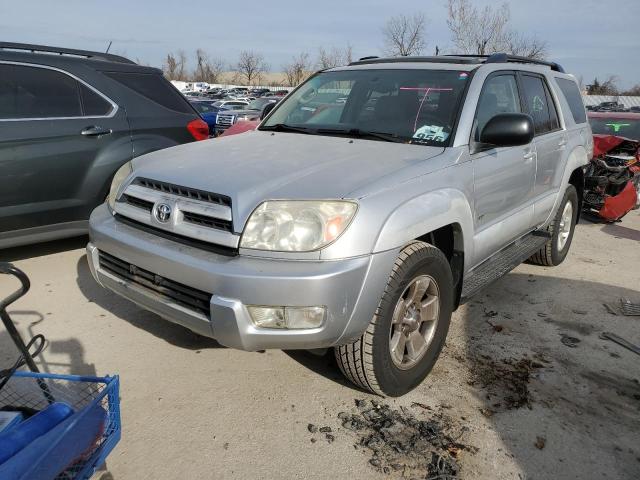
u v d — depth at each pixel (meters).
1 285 4.22
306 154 3.02
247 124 8.81
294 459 2.44
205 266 2.41
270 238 2.39
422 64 3.88
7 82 4.32
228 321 2.36
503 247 4.07
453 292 3.14
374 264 2.44
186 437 2.55
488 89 3.65
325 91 4.02
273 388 2.97
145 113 5.06
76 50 4.91
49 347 3.31
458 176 3.07
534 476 2.40
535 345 3.61
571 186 5.19
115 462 2.38
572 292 4.64
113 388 2.03
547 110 4.63
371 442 2.55
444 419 2.75
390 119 3.51
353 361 2.68
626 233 7.10
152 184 2.91
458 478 2.36
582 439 2.66
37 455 1.66
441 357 3.38
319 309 2.34
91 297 4.04
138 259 2.70
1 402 2.13
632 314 4.20
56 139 4.43
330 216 2.39
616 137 7.57
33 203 4.38
